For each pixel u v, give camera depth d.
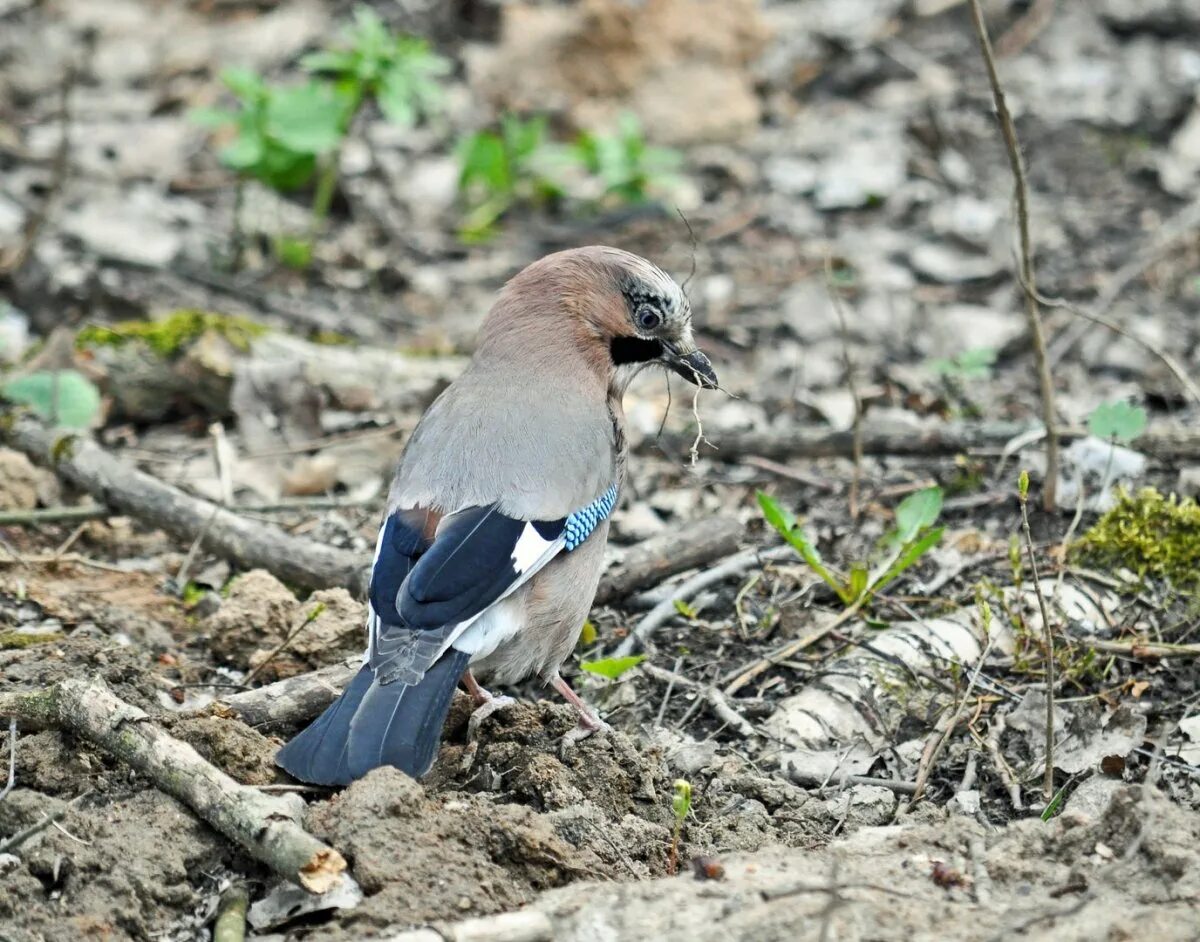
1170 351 13.64
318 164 16.89
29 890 6.91
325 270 15.49
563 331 9.22
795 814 8.01
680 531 10.36
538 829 7.24
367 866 6.93
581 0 18.03
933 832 7.29
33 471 10.97
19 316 13.97
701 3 18.17
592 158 16.45
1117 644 9.15
